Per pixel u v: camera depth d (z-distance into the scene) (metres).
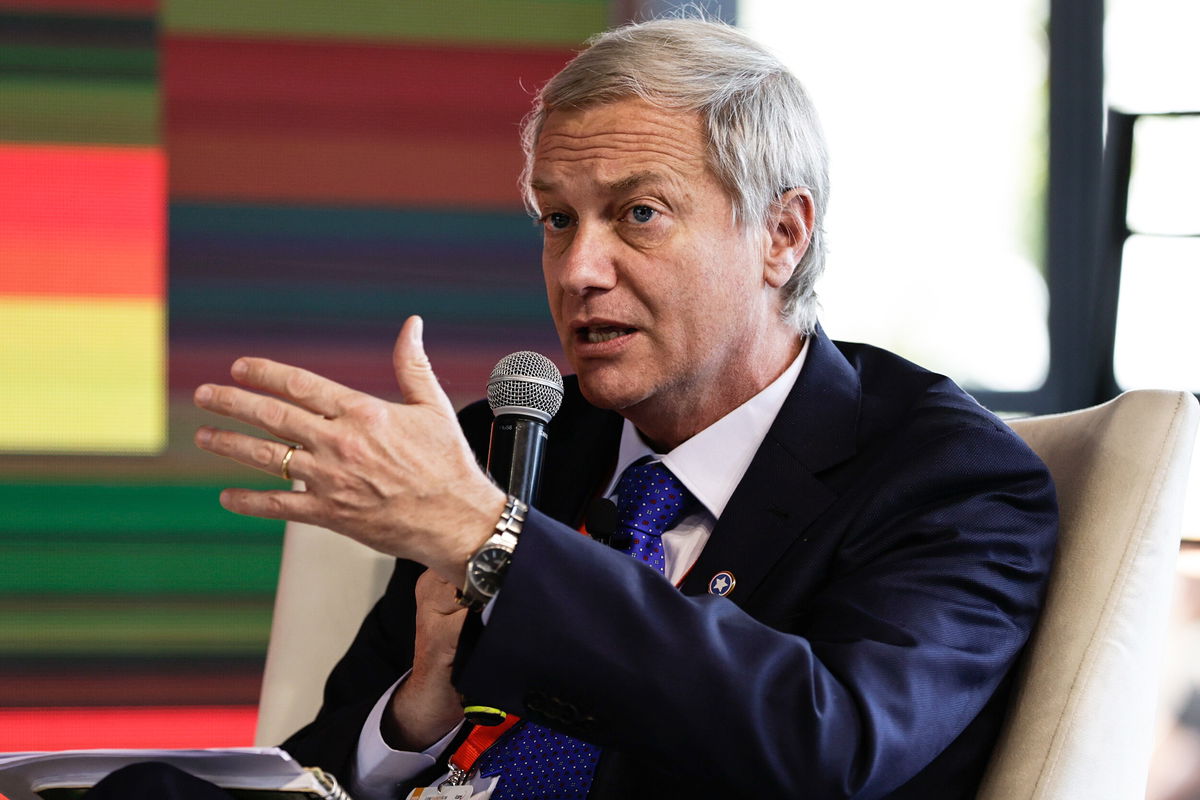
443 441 4.08
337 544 6.90
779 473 5.43
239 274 13.20
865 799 4.27
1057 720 4.97
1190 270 13.86
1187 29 13.84
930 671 4.53
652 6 13.58
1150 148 14.01
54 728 12.80
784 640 4.33
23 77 13.01
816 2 14.10
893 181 14.27
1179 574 12.82
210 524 13.06
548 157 5.39
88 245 13.05
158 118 13.15
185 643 12.98
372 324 13.34
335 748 5.50
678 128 5.29
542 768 5.14
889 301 14.29
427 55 13.40
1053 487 5.33
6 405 12.91
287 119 13.27
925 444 5.30
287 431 3.91
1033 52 14.20
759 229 5.55
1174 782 12.05
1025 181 14.28
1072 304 14.34
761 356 5.71
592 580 4.20
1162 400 5.33
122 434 13.02
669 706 4.12
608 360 5.39
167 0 13.14
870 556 5.08
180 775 3.88
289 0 13.26
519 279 13.46
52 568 12.88
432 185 13.40
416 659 5.39
